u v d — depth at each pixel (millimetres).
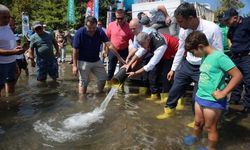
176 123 5898
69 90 8680
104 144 4969
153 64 6809
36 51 9867
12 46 7066
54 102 7375
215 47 5418
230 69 4414
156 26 8562
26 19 21453
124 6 14117
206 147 4781
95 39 8016
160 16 8680
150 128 5641
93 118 6207
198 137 5129
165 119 6133
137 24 7590
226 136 5312
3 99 7641
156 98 7691
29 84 9516
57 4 35031
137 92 8430
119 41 8836
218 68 4520
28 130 5574
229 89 4391
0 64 7008
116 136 5285
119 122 5965
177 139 5133
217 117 4664
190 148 4785
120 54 8922
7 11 6801
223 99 4602
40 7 36281
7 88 8117
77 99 7664
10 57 7184
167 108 6266
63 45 16672
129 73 6996
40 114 6465
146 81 8211
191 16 5352
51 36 9992
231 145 4934
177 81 6055
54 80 10156
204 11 11242
